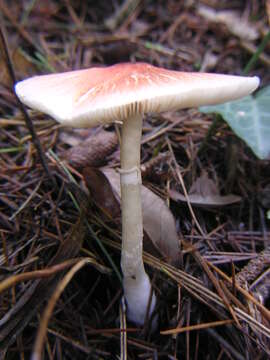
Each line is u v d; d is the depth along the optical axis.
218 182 0.12
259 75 0.16
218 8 0.20
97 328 0.08
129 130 0.07
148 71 0.06
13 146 0.12
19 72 0.16
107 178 0.09
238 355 0.07
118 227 0.09
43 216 0.10
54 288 0.08
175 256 0.09
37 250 0.09
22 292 0.08
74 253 0.08
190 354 0.08
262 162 0.12
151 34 0.19
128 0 0.21
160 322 0.09
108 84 0.06
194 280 0.08
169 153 0.12
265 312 0.07
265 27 0.18
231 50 0.18
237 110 0.11
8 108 0.14
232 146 0.12
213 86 0.06
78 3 0.21
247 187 0.11
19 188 0.11
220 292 0.08
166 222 0.09
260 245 0.10
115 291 0.09
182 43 0.18
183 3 0.21
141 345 0.08
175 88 0.06
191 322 0.08
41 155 0.10
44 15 0.20
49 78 0.07
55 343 0.08
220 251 0.10
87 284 0.09
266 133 0.10
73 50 0.17
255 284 0.08
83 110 0.05
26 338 0.08
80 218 0.08
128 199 0.07
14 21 0.19
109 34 0.19
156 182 0.11
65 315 0.08
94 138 0.11
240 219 0.11
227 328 0.08
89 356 0.07
